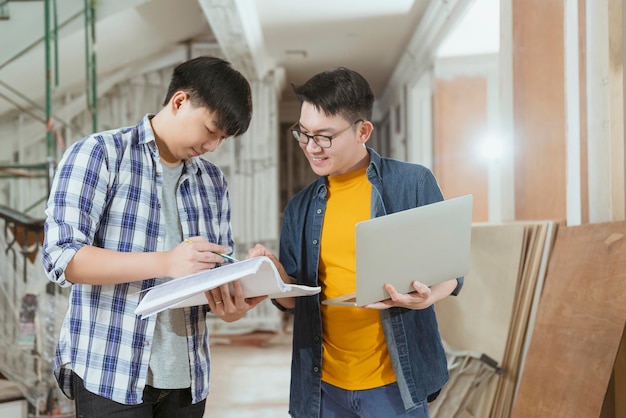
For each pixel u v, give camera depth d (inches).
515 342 107.0
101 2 190.2
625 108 96.7
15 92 177.9
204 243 55.8
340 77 60.7
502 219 143.9
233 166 272.5
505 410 104.2
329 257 65.4
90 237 55.9
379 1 204.1
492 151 228.8
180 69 59.4
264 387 168.6
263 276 52.2
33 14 178.4
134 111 261.1
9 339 132.7
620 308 81.4
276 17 217.9
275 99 275.4
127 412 57.7
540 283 108.0
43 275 134.1
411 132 263.1
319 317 65.2
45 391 131.4
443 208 57.1
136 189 59.4
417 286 57.1
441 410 104.0
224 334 261.3
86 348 57.3
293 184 364.8
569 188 110.8
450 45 216.5
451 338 116.1
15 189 229.1
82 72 215.2
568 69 110.5
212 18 187.9
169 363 60.0
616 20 97.0
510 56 140.4
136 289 58.6
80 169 56.1
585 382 83.4
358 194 65.6
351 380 63.4
